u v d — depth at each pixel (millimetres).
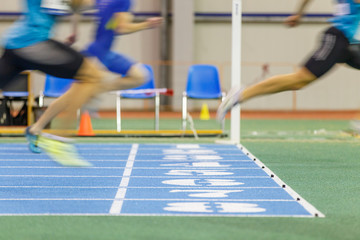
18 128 26109
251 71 44969
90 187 12148
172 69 44844
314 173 14391
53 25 10625
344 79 44875
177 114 42000
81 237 7992
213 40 46531
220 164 15930
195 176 13750
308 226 8672
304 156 17859
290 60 46656
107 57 16219
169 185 12438
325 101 44875
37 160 16516
